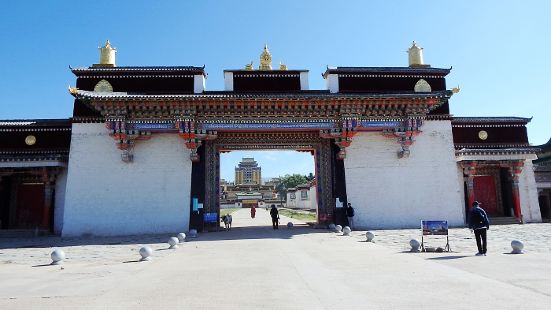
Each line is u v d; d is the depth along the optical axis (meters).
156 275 10.69
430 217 27.25
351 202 26.97
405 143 27.30
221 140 28.02
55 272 11.75
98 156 26.38
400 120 27.33
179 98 25.00
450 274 9.86
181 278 10.16
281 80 28.39
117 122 25.53
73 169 26.05
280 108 26.59
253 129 26.55
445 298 7.53
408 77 28.92
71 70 27.14
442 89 29.00
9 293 8.75
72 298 8.16
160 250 16.67
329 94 26.25
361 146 27.72
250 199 120.56
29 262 14.25
